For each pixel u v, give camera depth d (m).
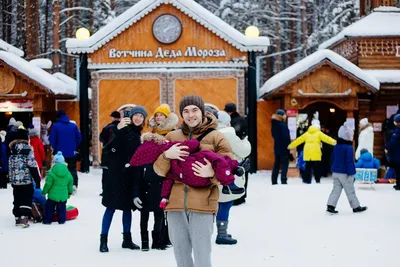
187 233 5.47
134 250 8.12
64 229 9.73
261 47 20.55
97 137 20.88
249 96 20.64
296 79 18.89
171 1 20.58
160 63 20.83
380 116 21.45
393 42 22.11
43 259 7.61
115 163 8.01
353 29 22.03
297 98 19.22
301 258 7.50
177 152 5.25
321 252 7.82
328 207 10.83
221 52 20.80
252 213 11.06
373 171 14.46
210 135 5.43
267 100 21.19
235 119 11.91
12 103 19.47
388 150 14.26
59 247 8.33
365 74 19.09
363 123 16.19
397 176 14.26
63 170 10.23
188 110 5.41
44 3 38.81
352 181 10.89
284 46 40.94
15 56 19.58
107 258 7.61
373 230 9.24
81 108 20.64
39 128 19.30
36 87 19.08
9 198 13.65
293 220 10.25
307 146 16.64
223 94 20.83
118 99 20.86
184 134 5.52
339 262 7.27
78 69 20.86
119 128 8.01
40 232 9.48
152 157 5.38
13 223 10.37
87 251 8.05
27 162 9.95
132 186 7.98
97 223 10.31
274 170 16.22
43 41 39.16
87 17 38.88
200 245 5.30
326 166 20.09
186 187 5.34
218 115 9.48
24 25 36.41
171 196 5.41
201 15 20.55
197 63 20.80
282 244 8.36
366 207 11.11
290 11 39.34
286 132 16.17
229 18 36.09
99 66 20.78
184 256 5.48
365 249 7.96
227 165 5.18
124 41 20.81
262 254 7.76
